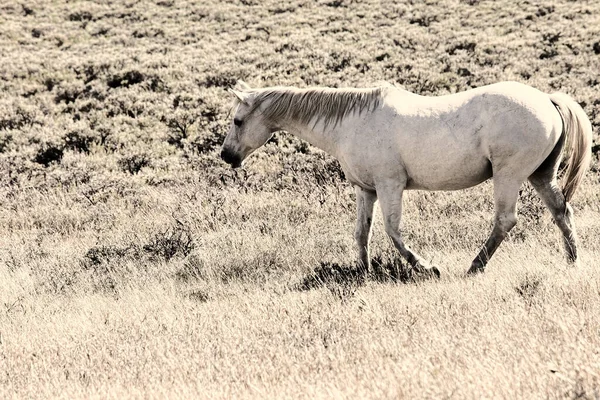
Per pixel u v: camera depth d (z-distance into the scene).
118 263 34.47
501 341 15.74
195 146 67.88
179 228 41.47
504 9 120.06
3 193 55.78
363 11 126.38
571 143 25.91
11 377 18.03
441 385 13.04
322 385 14.13
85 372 17.88
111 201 52.91
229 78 91.12
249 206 46.41
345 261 30.64
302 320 20.73
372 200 28.33
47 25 127.31
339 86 85.19
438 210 41.25
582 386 11.92
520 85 25.62
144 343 20.23
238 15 130.38
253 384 14.87
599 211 38.94
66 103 86.75
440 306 20.50
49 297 29.91
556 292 20.77
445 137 25.36
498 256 29.08
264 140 29.20
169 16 132.25
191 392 14.91
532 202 39.44
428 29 112.25
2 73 98.44
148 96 85.19
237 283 29.53
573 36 100.25
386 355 16.19
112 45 114.81
